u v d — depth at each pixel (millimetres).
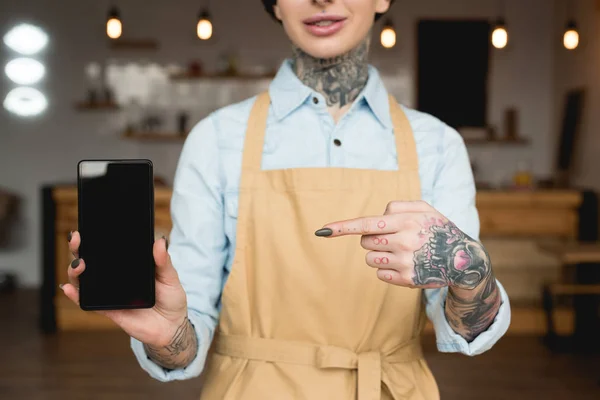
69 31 7758
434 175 1189
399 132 1193
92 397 3869
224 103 7926
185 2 7805
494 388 4027
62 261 5398
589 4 6477
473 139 7699
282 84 1201
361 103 1195
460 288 918
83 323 5426
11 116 7734
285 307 1112
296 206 1124
